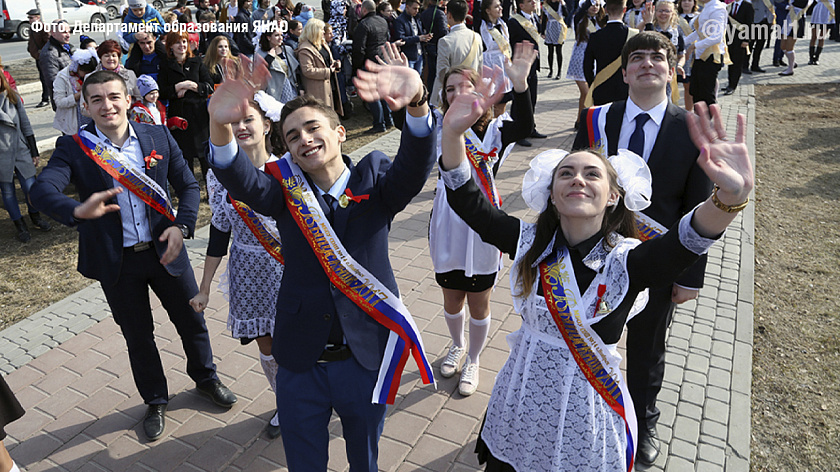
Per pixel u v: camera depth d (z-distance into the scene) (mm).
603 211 2000
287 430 2252
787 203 6035
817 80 10758
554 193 1957
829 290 4523
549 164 2029
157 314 4469
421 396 3492
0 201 7129
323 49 8219
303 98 2168
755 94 10062
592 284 1962
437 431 3229
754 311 4293
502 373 2262
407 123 2055
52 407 3566
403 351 2324
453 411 3371
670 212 2676
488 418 2314
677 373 3580
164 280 3180
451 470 2975
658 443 3041
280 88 7629
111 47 5816
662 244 1803
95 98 2854
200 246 5664
